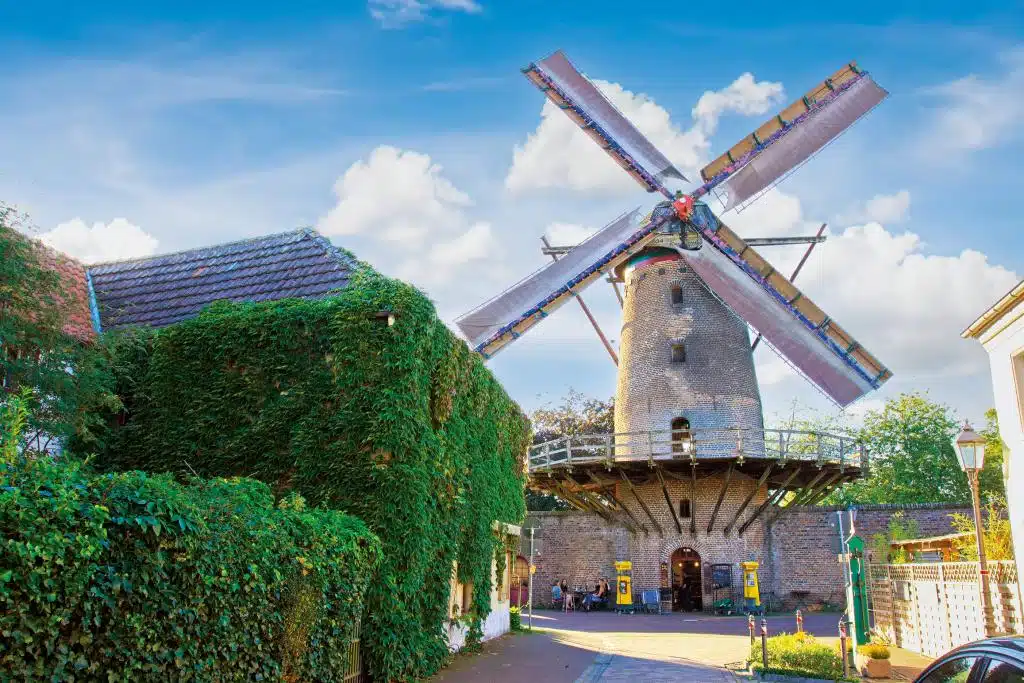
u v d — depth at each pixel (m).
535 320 26.03
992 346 13.16
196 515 7.31
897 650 17.58
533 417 47.06
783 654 14.12
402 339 13.06
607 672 14.42
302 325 13.95
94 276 18.83
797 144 27.38
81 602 6.26
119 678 6.64
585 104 27.89
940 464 44.19
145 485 7.00
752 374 28.88
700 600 31.16
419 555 12.40
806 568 29.75
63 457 8.24
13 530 5.72
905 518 29.44
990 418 42.56
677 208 27.56
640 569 29.22
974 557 17.08
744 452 26.41
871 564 20.73
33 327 11.49
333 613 10.11
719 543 28.41
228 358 14.22
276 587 8.66
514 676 13.72
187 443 13.90
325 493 12.59
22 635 5.73
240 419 13.84
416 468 12.54
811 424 50.97
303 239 17.97
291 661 9.13
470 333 24.92
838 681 13.09
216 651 7.77
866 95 27.47
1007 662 4.86
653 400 28.27
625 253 27.62
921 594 16.75
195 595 7.40
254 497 9.38
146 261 19.14
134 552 6.78
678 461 25.91
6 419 6.39
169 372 14.48
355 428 12.80
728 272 27.20
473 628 16.64
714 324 28.58
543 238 27.72
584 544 32.34
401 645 12.12
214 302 15.31
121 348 14.75
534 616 27.64
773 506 29.81
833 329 25.69
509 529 19.14
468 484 15.25
